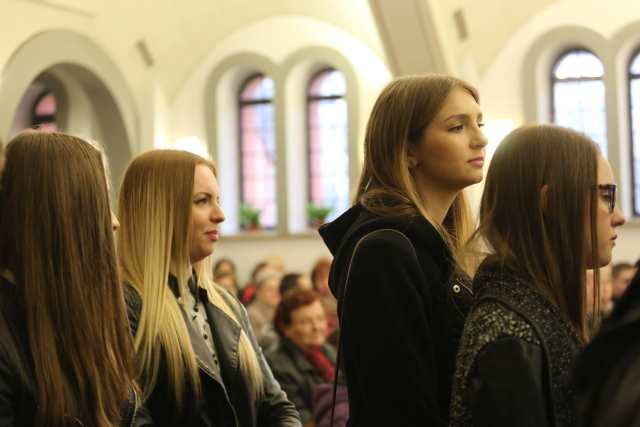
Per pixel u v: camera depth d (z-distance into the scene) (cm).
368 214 280
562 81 1503
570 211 257
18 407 244
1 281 255
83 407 253
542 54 1477
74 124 1570
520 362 231
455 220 317
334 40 1600
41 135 265
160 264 342
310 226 1681
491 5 1450
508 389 229
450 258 279
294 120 1669
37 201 257
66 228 257
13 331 249
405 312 259
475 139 287
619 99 1459
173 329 334
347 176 1659
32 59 1366
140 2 1545
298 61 1634
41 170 258
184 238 350
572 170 258
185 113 1677
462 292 276
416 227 272
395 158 286
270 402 373
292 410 376
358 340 260
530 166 260
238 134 1738
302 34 1628
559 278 255
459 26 1419
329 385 494
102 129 1580
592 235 258
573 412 237
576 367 156
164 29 1606
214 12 1648
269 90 1723
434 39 1338
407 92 289
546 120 1498
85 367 254
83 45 1468
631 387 142
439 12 1353
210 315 362
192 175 353
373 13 1318
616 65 1450
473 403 233
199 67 1681
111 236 267
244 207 1697
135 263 345
